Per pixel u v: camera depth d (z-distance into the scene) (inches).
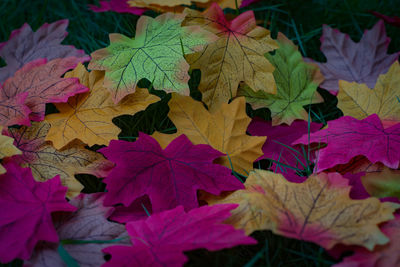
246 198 28.5
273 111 33.6
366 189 29.8
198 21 33.3
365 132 31.2
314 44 37.9
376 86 32.9
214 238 27.2
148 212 29.3
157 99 31.9
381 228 28.0
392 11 39.0
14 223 28.0
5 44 35.0
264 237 28.8
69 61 33.2
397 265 27.0
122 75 31.8
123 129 33.4
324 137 31.5
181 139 30.7
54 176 29.9
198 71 35.5
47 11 39.8
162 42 32.5
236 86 33.0
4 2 39.4
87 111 31.9
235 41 33.2
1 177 29.2
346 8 39.0
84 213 29.1
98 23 38.8
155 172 29.6
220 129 31.6
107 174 30.4
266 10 39.4
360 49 35.9
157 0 35.7
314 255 28.5
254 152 31.4
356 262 27.1
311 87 34.6
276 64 34.4
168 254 27.0
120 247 27.4
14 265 28.4
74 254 27.9
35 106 31.8
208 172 29.8
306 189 28.9
